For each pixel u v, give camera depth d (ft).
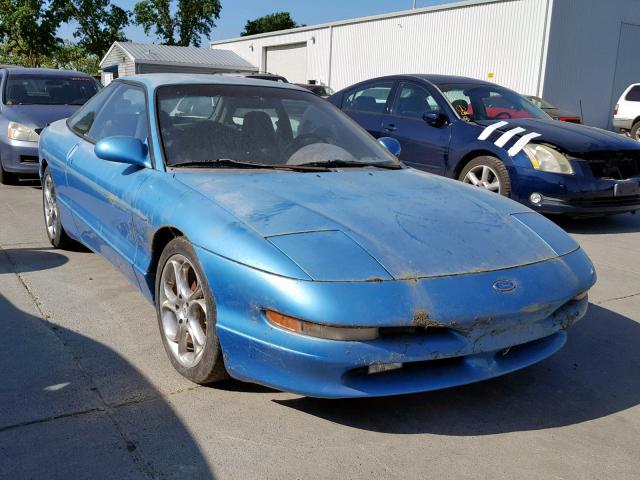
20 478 7.04
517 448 8.11
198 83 12.52
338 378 7.59
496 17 72.74
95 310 12.26
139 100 12.42
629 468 7.77
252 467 7.44
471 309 7.76
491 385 9.86
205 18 177.06
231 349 8.18
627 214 25.27
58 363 9.90
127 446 7.74
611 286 15.38
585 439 8.41
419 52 83.82
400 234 8.67
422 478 7.38
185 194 9.63
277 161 11.52
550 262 8.99
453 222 9.34
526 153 20.56
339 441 8.06
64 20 114.52
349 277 7.68
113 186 11.48
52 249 16.55
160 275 9.92
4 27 107.96
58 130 16.11
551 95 70.03
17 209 21.44
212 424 8.30
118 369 9.75
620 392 9.83
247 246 8.11
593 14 70.74
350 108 27.50
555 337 9.37
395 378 7.92
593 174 20.18
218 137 11.54
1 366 9.71
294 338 7.52
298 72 111.96
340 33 97.25
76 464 7.34
